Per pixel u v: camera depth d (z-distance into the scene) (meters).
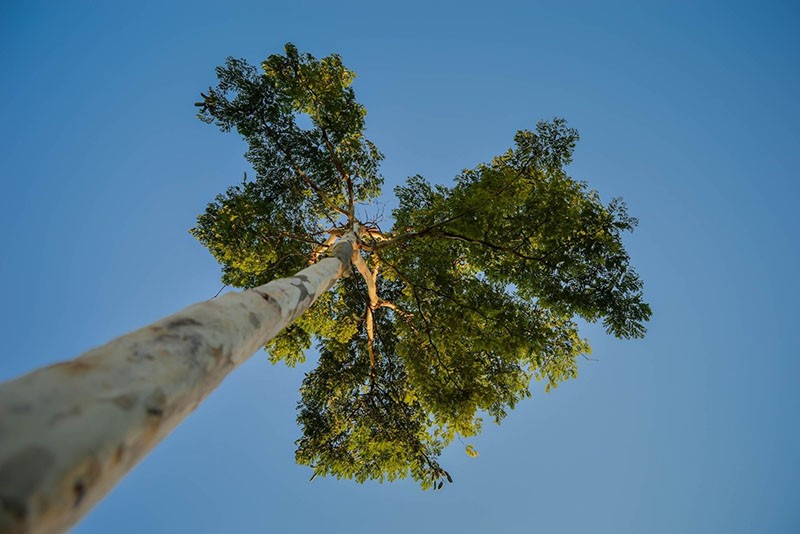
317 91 8.66
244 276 9.33
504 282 8.29
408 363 9.03
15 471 0.92
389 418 9.36
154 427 1.38
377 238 9.68
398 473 9.14
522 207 7.69
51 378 1.22
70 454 1.05
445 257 8.73
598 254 7.46
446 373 8.78
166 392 1.48
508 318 8.26
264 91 8.28
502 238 7.75
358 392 9.90
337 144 9.12
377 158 9.60
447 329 8.74
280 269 9.16
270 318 2.67
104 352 1.47
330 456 9.23
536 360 8.86
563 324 9.28
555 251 7.72
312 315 9.41
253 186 8.78
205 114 8.28
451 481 8.66
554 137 8.30
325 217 10.01
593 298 7.64
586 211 7.29
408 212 8.80
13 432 1.00
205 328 1.95
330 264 5.34
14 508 0.87
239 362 2.20
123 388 1.35
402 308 10.11
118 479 1.26
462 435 8.53
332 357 10.19
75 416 1.15
